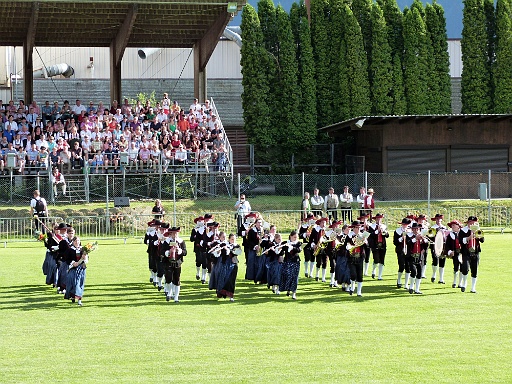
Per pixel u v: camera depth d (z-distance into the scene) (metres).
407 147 46.06
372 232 27.42
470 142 46.47
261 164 51.06
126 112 46.97
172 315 21.64
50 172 40.72
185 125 46.81
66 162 42.72
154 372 16.36
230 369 16.53
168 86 59.03
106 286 25.91
